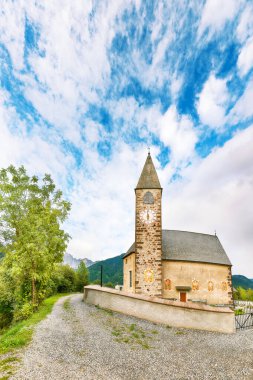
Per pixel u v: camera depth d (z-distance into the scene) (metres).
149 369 9.80
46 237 22.73
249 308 34.16
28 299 24.36
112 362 10.24
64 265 63.62
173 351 12.32
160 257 31.67
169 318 17.77
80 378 8.45
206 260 35.06
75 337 13.53
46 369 8.95
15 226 23.20
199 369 10.12
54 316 19.58
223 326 16.98
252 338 15.51
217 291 34.69
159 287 30.88
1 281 25.92
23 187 24.06
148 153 36.78
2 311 28.64
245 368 10.44
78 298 36.62
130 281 34.69
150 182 34.22
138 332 15.45
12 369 8.70
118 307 21.25
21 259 21.84
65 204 26.11
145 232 32.50
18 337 12.91
